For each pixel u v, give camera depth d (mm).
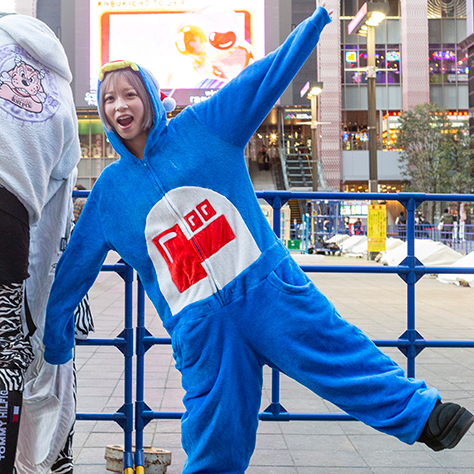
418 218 20609
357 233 19922
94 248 1824
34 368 1905
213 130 1671
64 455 2086
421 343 2701
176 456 2725
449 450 2807
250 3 34500
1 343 1668
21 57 1689
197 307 1620
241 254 1636
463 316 7117
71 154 1882
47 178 1737
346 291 9719
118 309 7184
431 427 1480
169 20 34500
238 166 1680
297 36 1567
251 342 1624
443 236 18094
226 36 34656
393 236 20438
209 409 1597
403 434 1534
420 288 10297
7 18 1729
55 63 1761
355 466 2602
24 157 1649
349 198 2697
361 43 35781
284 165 34062
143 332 2543
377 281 11375
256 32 34562
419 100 35156
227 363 1603
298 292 1615
